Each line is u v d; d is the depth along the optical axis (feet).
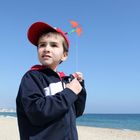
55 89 2.91
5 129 22.13
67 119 2.79
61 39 3.12
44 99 2.68
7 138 15.49
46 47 3.04
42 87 2.86
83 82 3.22
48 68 2.99
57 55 3.07
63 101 2.69
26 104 2.70
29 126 2.76
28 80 2.85
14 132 19.19
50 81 2.94
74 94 2.78
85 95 3.21
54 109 2.64
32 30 3.15
